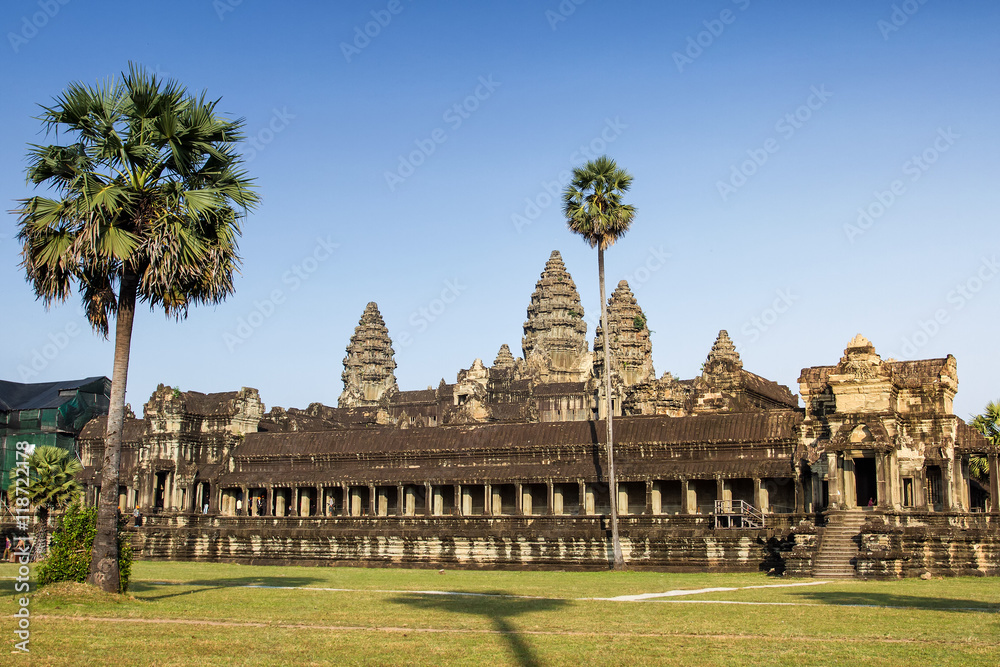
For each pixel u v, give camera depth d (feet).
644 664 105.50
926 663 104.58
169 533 335.47
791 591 183.73
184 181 159.12
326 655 110.93
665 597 172.04
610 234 284.20
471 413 432.66
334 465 354.13
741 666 104.27
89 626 127.65
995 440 323.37
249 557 325.62
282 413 463.01
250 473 360.48
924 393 274.36
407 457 342.03
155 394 370.53
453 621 135.74
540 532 287.07
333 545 314.76
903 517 254.68
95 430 390.21
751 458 288.92
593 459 311.68
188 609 145.07
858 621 134.00
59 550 153.99
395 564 304.50
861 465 286.25
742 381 342.44
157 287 157.28
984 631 124.47
